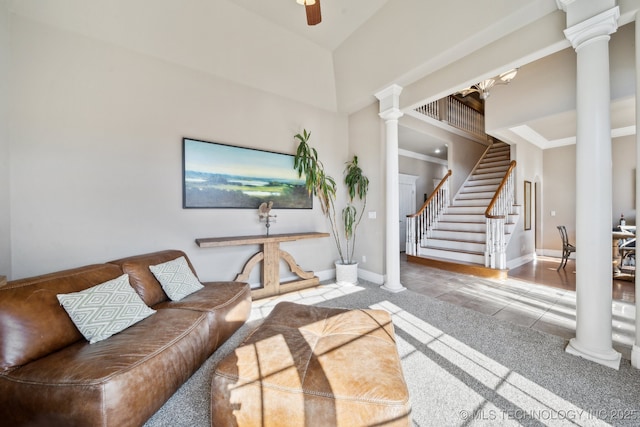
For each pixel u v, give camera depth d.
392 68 3.17
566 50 3.42
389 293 3.42
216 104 3.11
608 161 1.86
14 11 2.12
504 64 2.46
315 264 4.04
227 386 1.22
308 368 1.25
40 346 1.39
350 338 1.51
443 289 3.60
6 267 2.06
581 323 1.96
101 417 1.16
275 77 3.44
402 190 6.97
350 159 4.36
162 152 2.76
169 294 2.20
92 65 2.42
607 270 1.88
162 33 2.65
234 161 3.21
